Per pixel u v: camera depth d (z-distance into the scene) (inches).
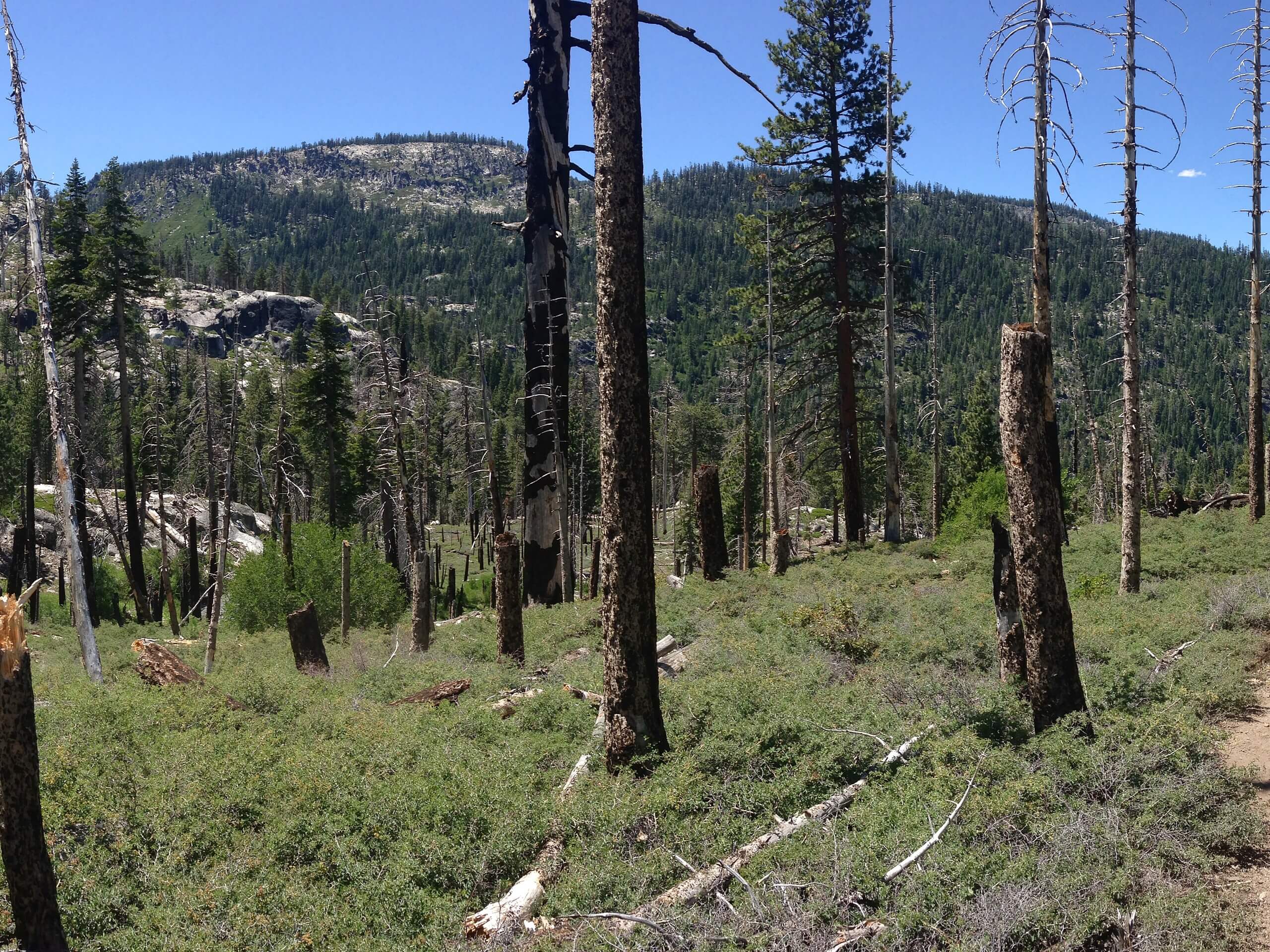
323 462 2130.9
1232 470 4394.7
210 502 1147.3
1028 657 331.3
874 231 1219.2
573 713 415.8
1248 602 527.8
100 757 325.1
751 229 1241.4
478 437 2134.6
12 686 201.9
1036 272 714.2
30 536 1427.2
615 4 319.6
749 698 383.2
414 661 642.2
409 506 1203.9
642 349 326.6
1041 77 633.0
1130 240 633.0
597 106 323.6
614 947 208.5
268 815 297.0
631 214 322.7
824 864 235.9
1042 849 245.6
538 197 778.2
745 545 1414.9
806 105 1174.3
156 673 474.0
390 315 1181.7
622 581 327.6
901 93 1149.7
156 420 1720.0
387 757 343.6
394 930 234.7
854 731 325.4
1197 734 296.0
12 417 2310.5
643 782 309.0
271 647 850.8
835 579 890.7
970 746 301.4
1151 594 635.5
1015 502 328.8
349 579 997.8
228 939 227.5
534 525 812.0
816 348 1262.3
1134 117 618.8
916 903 214.2
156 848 276.5
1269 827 263.1
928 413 1651.1
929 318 1664.6
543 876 263.4
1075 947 206.4
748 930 205.8
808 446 1462.8
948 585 812.6
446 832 285.6
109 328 1445.6
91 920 237.1
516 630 607.8
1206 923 207.5
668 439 3213.6
